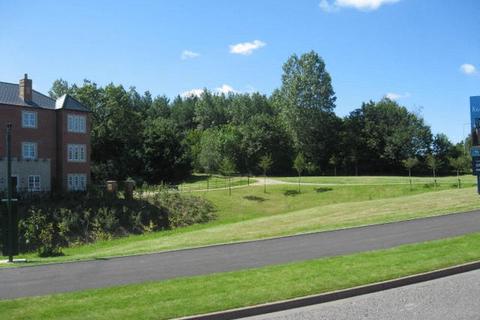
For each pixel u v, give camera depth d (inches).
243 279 474.0
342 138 3693.4
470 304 382.3
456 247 611.5
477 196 1222.3
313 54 3656.5
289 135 3735.2
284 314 383.9
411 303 395.5
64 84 3503.9
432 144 3587.6
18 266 612.4
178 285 454.3
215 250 692.1
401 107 3735.2
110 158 3294.8
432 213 985.5
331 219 1028.5
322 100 3622.0
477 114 1284.4
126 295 419.8
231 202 2106.3
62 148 2095.2
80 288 466.6
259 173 3698.3
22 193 1686.8
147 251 728.3
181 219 1763.0
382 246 660.7
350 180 2605.8
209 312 374.6
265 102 4845.0
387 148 3548.2
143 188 2177.7
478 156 1263.5
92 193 1854.1
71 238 1445.6
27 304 394.6
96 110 3267.7
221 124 5251.0
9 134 765.9
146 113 5103.3
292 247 687.1
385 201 1314.0
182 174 3344.0
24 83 2037.4
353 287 441.7
